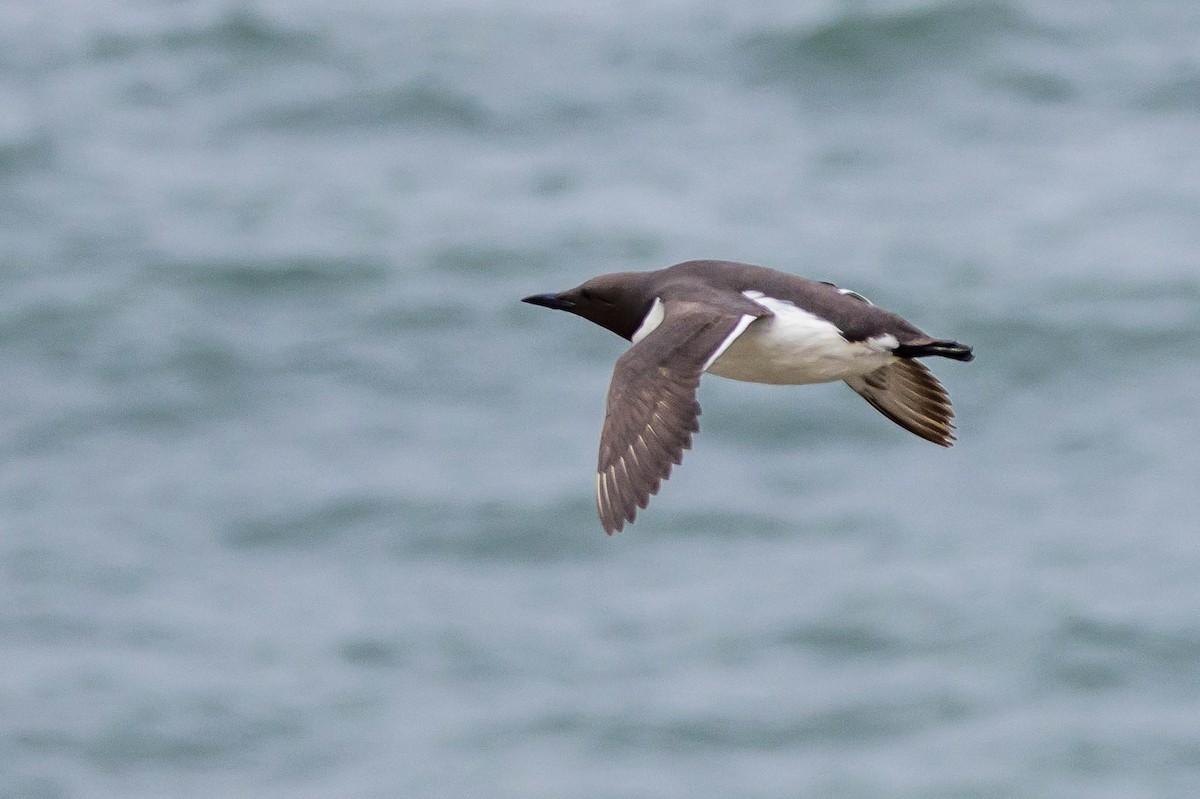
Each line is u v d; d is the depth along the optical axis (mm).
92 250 27766
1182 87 32094
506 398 23578
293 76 33750
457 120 32062
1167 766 16766
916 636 18562
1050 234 27359
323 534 20797
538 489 21312
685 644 18609
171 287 26609
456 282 26438
